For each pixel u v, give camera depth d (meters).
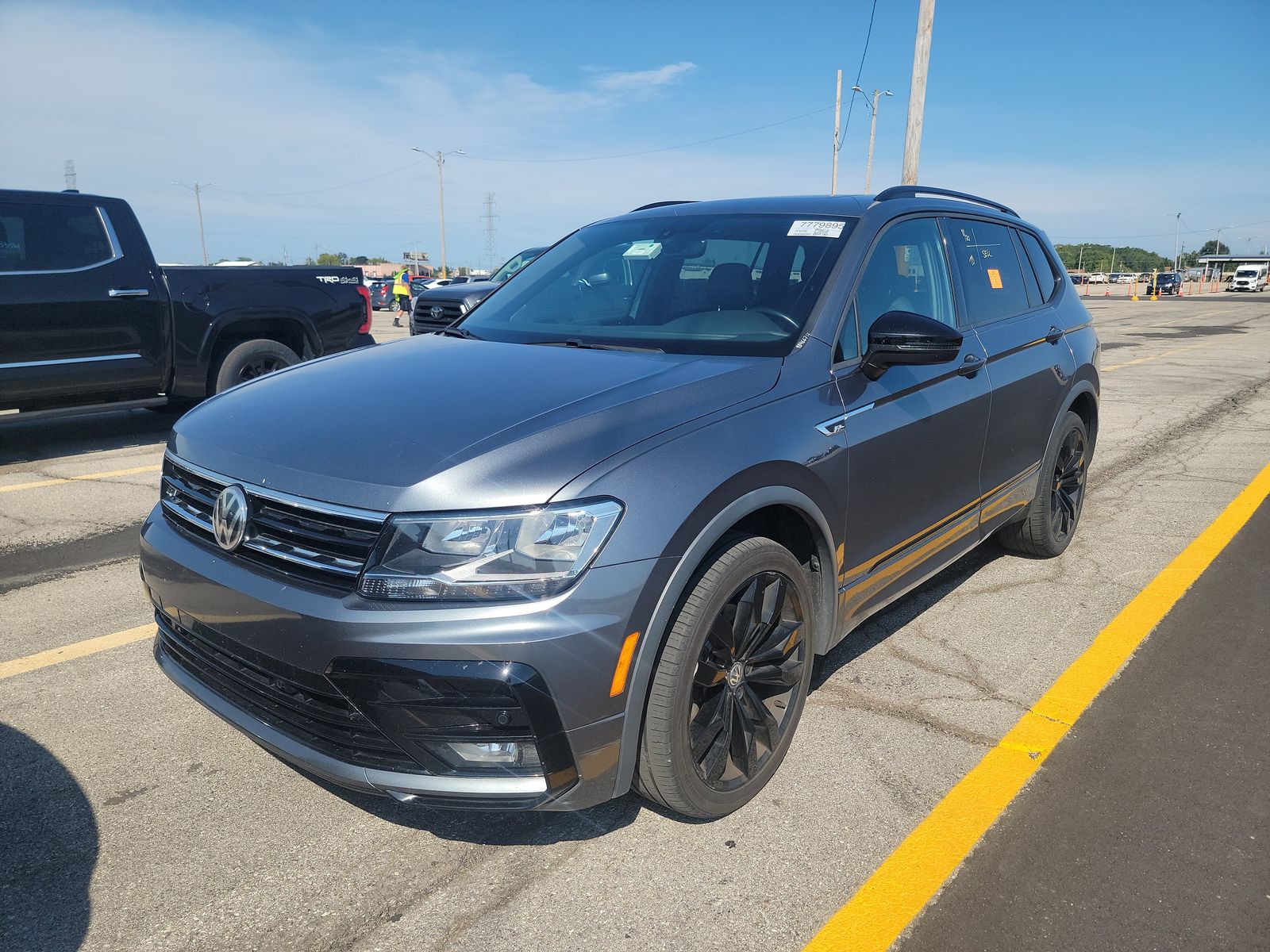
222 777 2.78
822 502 2.72
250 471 2.35
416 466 2.15
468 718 2.05
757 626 2.56
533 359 2.88
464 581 2.04
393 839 2.50
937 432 3.30
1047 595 4.27
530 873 2.36
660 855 2.43
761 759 2.67
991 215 4.27
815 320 2.94
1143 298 54.56
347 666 2.06
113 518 5.45
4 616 3.98
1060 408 4.41
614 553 2.12
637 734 2.23
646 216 3.96
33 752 2.90
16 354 6.50
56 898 2.25
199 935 2.13
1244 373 12.73
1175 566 4.64
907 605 4.16
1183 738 3.01
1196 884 2.31
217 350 7.82
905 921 2.18
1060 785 2.75
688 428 2.39
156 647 2.83
